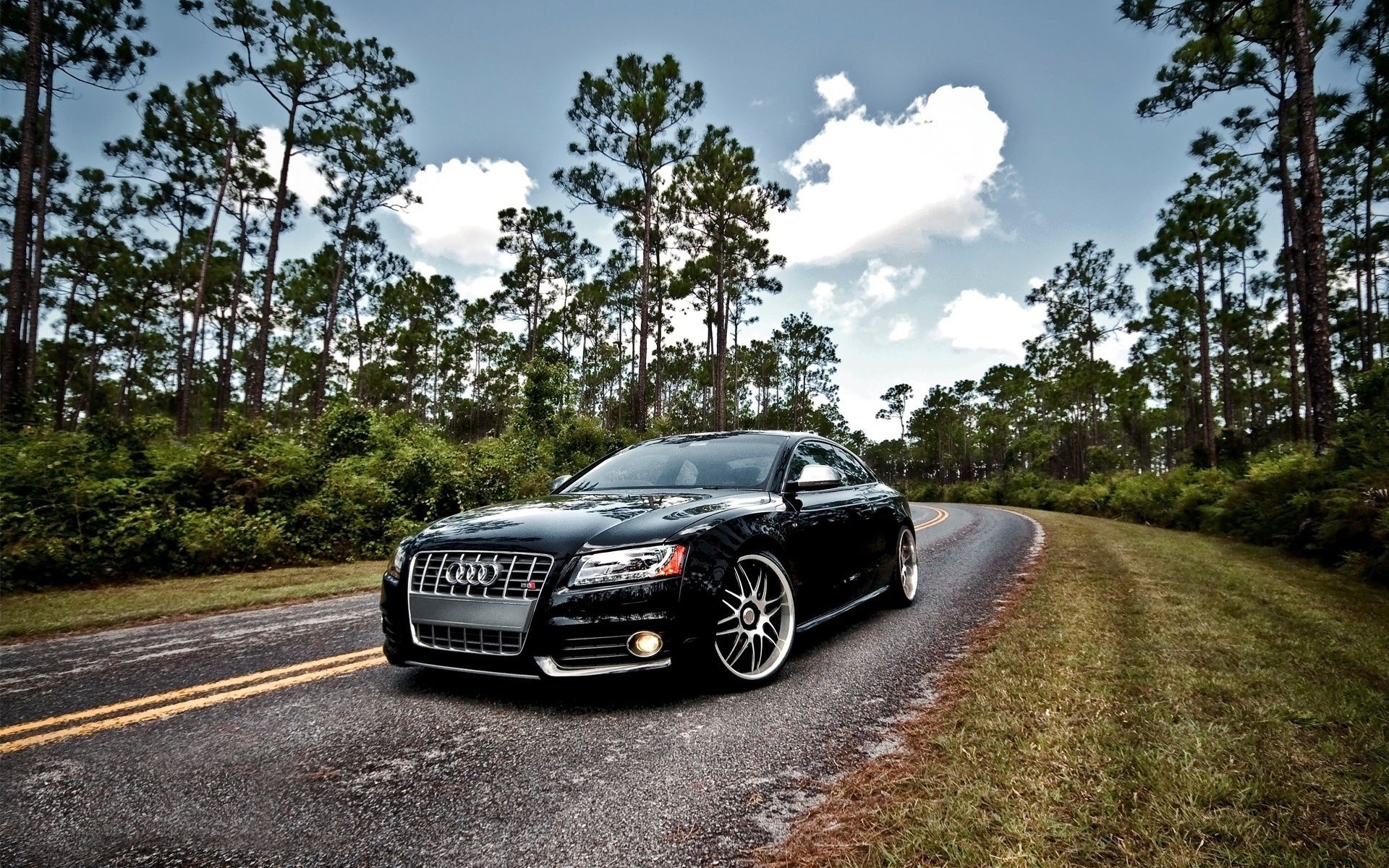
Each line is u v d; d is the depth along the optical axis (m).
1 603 6.28
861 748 2.41
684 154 30.23
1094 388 50.16
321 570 8.77
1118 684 2.89
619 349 56.03
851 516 4.43
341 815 1.97
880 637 4.21
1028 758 2.18
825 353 72.25
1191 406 49.97
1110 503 23.20
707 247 39.72
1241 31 17.47
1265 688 2.81
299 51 26.39
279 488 10.15
